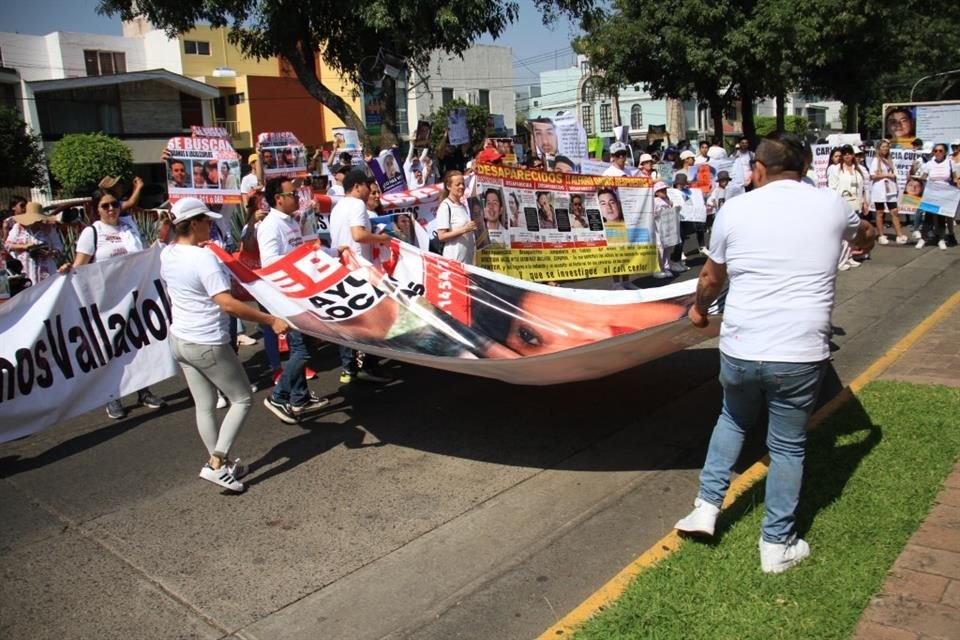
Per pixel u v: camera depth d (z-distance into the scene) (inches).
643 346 175.2
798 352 130.6
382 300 225.5
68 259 360.5
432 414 243.6
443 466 204.1
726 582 133.0
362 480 197.3
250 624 138.4
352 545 164.9
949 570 131.6
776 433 137.5
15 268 349.1
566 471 198.1
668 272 459.2
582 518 172.4
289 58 650.2
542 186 373.7
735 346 136.7
